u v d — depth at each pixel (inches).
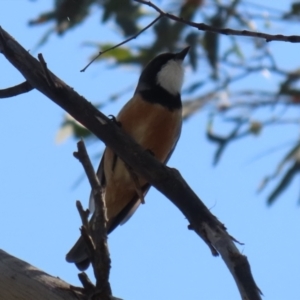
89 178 238.7
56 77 251.3
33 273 221.0
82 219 230.5
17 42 252.2
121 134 250.8
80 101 251.8
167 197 243.0
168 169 245.1
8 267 220.8
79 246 329.4
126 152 251.1
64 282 222.4
